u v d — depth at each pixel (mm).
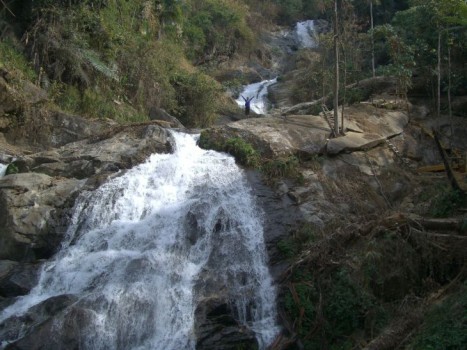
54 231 10945
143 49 21297
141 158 13102
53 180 12156
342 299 9242
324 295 9492
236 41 34906
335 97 14078
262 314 9477
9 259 10656
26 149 14859
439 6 15820
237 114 24156
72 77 17859
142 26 23406
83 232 11047
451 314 7996
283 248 10430
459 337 7469
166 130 14312
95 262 10141
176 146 13836
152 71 20812
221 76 31141
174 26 27297
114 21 20828
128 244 10633
